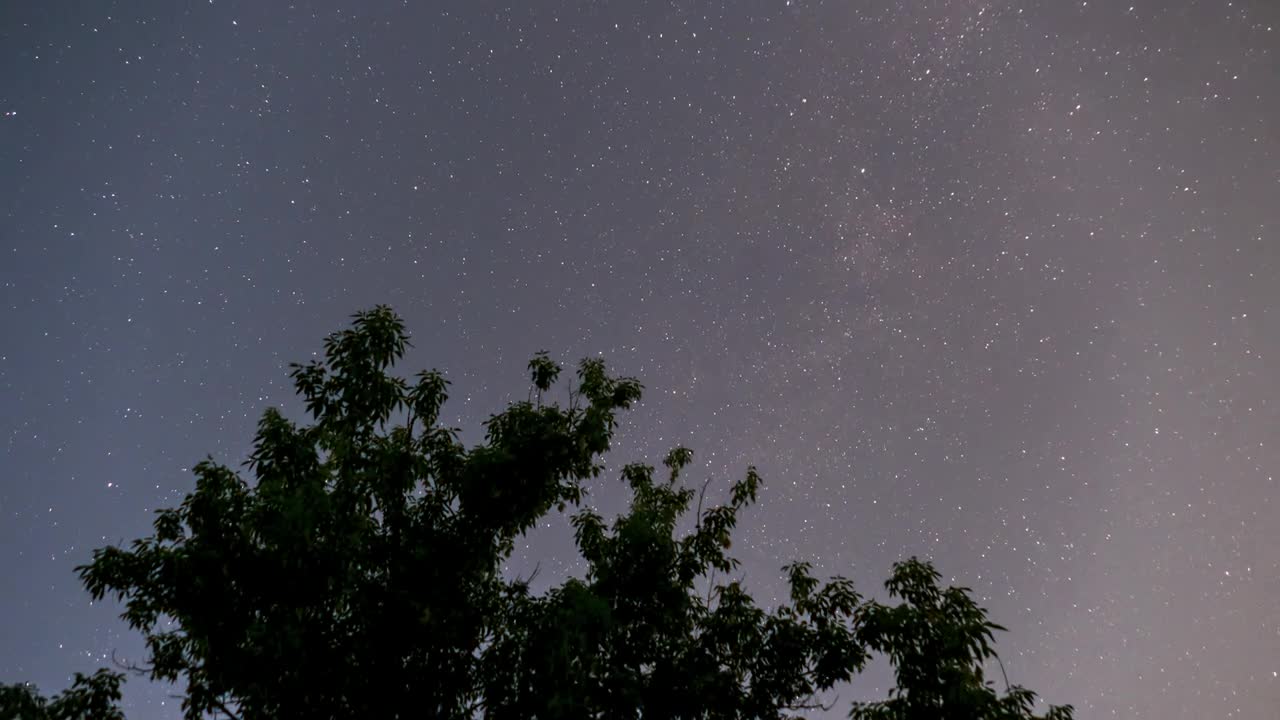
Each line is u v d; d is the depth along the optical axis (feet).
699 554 32.63
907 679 25.05
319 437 27.91
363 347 28.32
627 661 28.30
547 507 29.78
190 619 23.56
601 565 29.71
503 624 27.68
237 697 24.04
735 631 28.86
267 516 23.02
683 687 27.35
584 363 33.45
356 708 24.48
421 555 26.48
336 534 24.34
